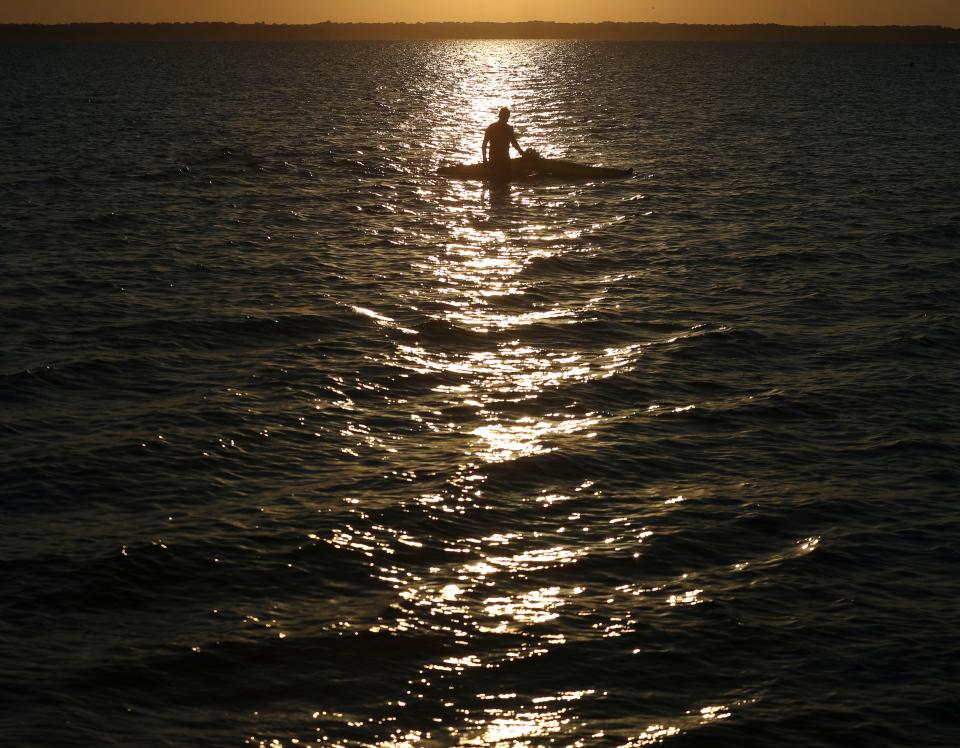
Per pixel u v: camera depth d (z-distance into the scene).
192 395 11.73
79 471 9.67
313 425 10.90
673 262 18.81
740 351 13.68
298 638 7.04
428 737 6.11
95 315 14.80
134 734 6.05
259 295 16.02
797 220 22.81
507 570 8.03
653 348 13.72
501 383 12.32
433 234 21.22
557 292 16.61
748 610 7.49
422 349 13.58
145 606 7.46
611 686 6.61
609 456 10.23
